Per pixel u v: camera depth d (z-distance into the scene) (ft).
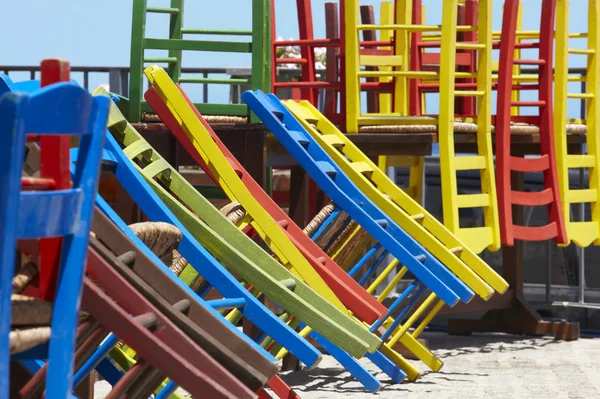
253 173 27.68
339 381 27.04
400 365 27.12
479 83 32.07
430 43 36.73
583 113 37.78
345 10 31.30
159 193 18.80
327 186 25.53
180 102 23.36
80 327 12.21
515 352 32.89
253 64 28.40
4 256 8.80
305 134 27.37
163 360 11.44
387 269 27.14
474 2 38.22
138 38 28.32
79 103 9.71
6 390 8.86
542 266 39.47
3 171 8.77
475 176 41.37
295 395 21.06
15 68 42.14
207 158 23.11
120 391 12.05
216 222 19.98
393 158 37.47
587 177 40.50
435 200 40.91
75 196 9.93
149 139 28.12
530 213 40.34
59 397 9.93
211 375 12.05
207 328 13.83
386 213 27.07
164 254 17.16
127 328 11.46
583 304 38.06
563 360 31.04
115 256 13.71
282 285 18.42
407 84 37.22
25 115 8.84
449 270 26.55
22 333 9.87
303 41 33.60
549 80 34.35
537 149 36.47
